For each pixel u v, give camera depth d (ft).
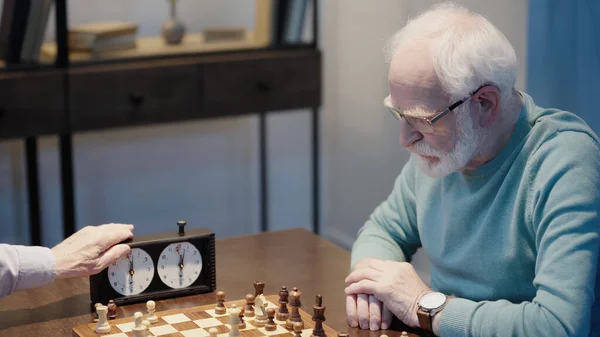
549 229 5.23
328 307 6.15
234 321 5.41
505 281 5.66
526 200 5.48
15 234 13.32
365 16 13.42
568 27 9.39
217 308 5.88
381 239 6.68
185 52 12.42
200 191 14.60
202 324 5.67
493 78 5.31
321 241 7.67
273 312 5.61
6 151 13.01
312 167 14.99
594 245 5.15
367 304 5.83
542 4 9.62
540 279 5.18
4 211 13.17
